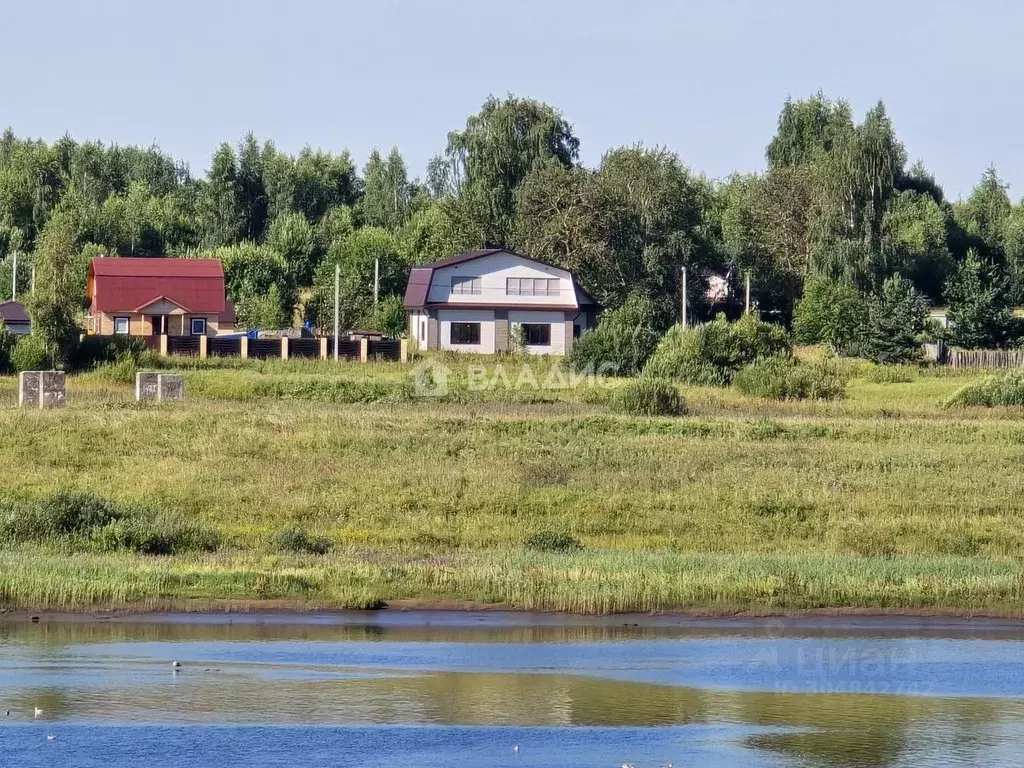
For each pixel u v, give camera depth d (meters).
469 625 110.62
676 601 115.94
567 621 112.38
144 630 107.12
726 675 99.25
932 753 84.00
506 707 91.31
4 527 130.75
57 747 82.38
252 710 89.38
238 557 125.12
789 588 118.31
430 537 138.62
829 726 88.25
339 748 83.38
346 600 113.38
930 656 104.56
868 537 140.88
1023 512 155.12
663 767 81.19
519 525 144.62
